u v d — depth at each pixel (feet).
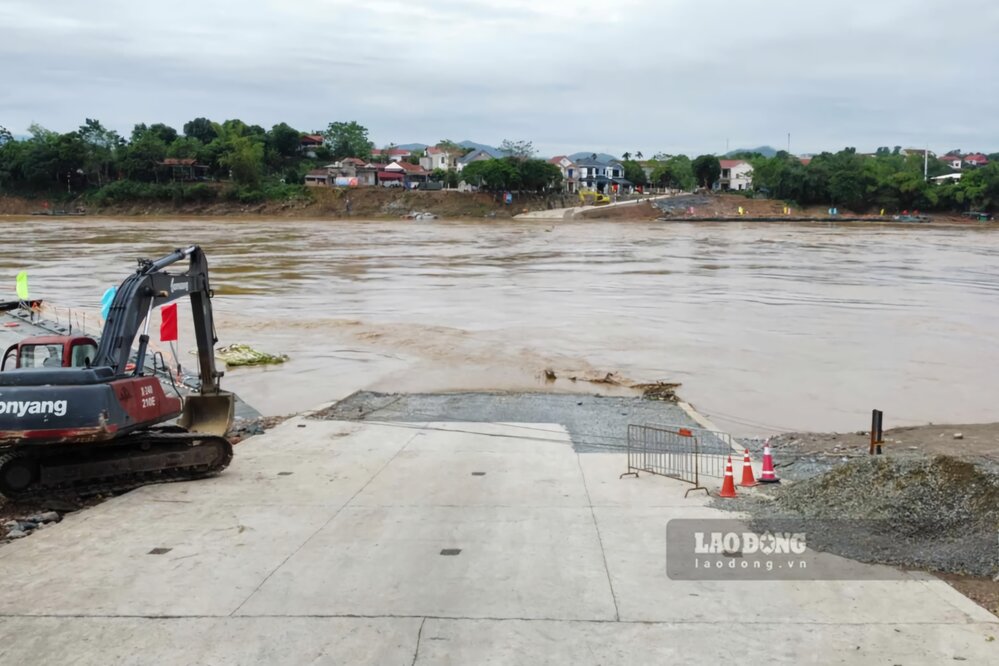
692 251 220.43
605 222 375.25
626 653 23.24
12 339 96.48
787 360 82.48
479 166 415.64
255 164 422.00
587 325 102.63
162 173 425.69
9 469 39.88
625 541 32.30
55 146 416.05
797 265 182.09
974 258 204.13
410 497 39.27
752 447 53.57
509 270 169.17
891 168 508.94
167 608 26.40
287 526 34.71
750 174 538.88
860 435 57.16
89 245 229.25
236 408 66.74
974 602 26.35
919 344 90.48
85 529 34.55
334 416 62.03
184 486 41.88
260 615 25.80
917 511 32.76
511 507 37.37
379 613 25.86
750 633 24.36
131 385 40.98
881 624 24.86
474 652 23.34
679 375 76.64
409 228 323.57
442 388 73.31
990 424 60.23
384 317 109.70
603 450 50.19
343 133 524.11
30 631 24.91
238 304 121.29
